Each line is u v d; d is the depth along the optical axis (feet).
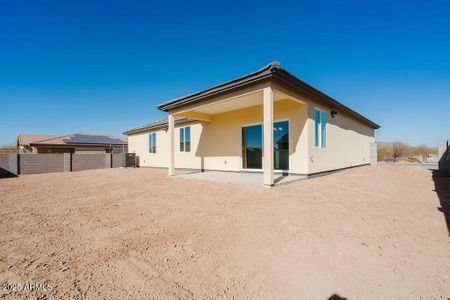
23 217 13.84
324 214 13.29
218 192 20.02
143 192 21.16
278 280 6.84
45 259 8.39
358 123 45.75
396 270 7.32
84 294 6.24
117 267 7.77
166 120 47.29
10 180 32.45
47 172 45.68
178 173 36.88
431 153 74.49
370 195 18.53
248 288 6.47
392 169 40.45
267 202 16.15
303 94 26.22
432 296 6.03
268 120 21.18
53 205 16.81
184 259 8.29
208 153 39.22
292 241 9.62
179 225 11.98
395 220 12.28
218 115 37.52
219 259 8.23
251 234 10.51
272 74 20.17
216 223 12.14
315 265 7.67
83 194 20.88
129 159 56.49
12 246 9.57
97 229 11.61
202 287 6.56
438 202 16.38
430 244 9.29
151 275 7.24
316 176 28.99
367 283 6.63
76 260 8.30
